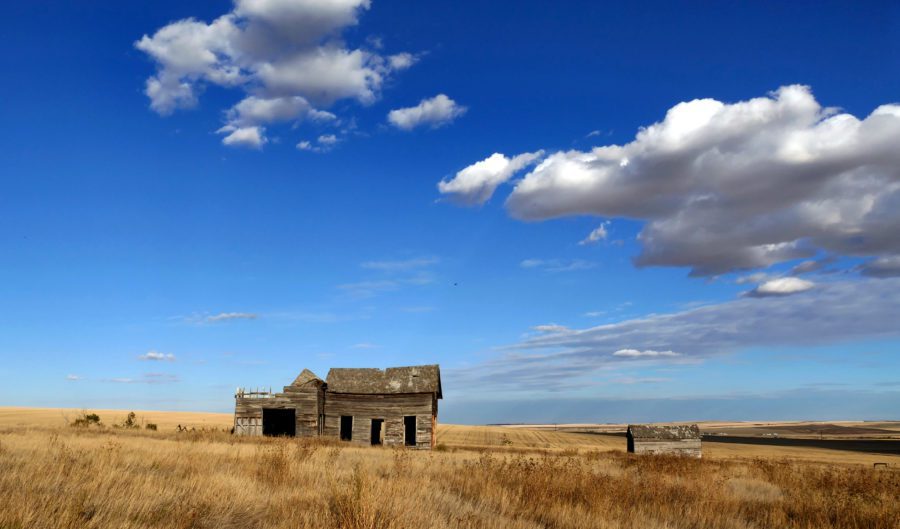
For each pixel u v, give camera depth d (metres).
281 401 48.81
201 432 40.38
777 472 27.27
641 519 12.37
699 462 36.44
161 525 8.47
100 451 16.67
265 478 14.06
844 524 13.37
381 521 9.21
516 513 12.41
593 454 40.97
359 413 49.88
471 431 117.50
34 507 8.22
